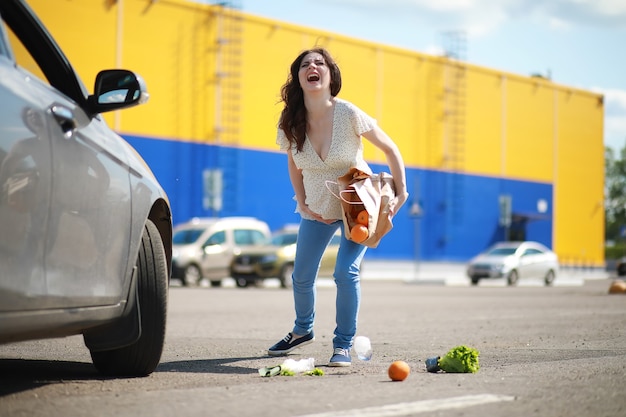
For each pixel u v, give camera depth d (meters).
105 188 4.43
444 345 7.57
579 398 4.34
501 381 4.94
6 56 3.93
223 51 39.66
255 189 41.03
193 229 26.70
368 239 5.73
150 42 37.22
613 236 109.62
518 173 53.25
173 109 38.09
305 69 5.84
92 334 4.75
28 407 3.93
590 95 58.41
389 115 46.53
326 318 11.49
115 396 4.27
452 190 49.19
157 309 4.98
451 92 49.25
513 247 33.19
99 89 4.54
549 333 8.93
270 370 5.26
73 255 4.12
